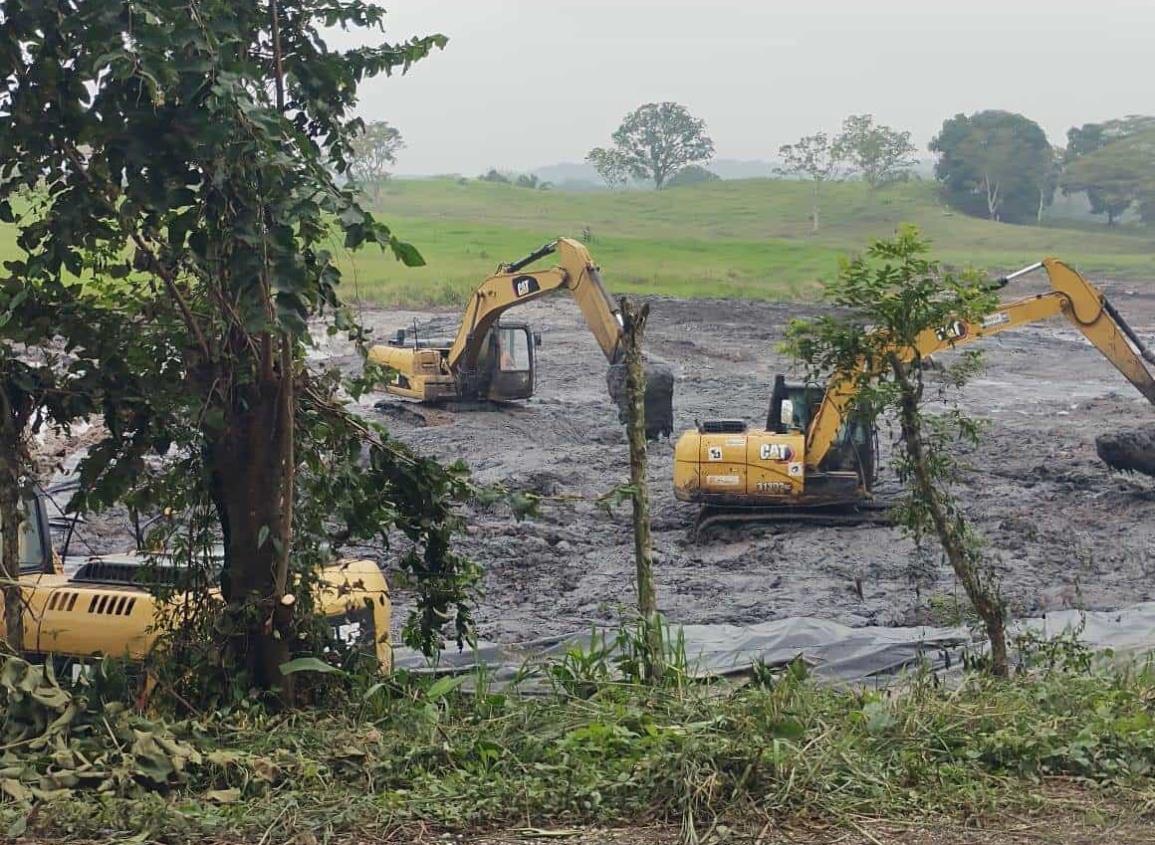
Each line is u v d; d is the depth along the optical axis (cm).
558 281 2933
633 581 1909
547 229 13050
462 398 3541
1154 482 2622
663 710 869
